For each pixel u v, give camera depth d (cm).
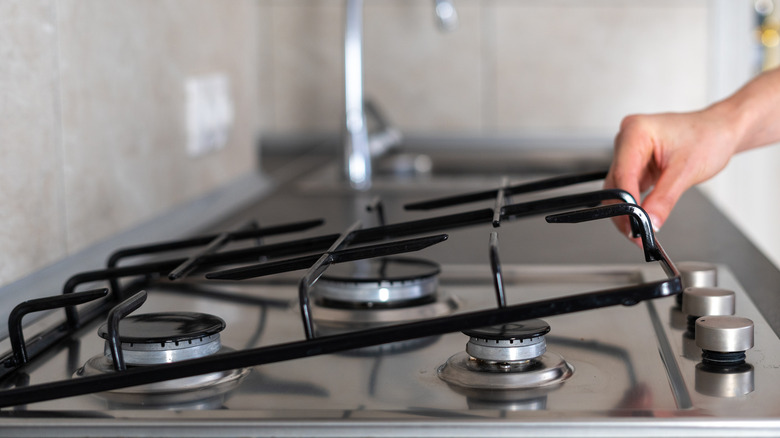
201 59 112
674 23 193
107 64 81
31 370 50
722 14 192
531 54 196
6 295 62
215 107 118
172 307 66
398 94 199
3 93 62
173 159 101
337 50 199
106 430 40
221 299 68
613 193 56
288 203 121
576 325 58
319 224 69
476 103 198
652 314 60
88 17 77
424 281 63
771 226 227
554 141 197
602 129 197
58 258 71
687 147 68
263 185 136
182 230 96
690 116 70
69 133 73
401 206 116
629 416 39
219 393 45
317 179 142
